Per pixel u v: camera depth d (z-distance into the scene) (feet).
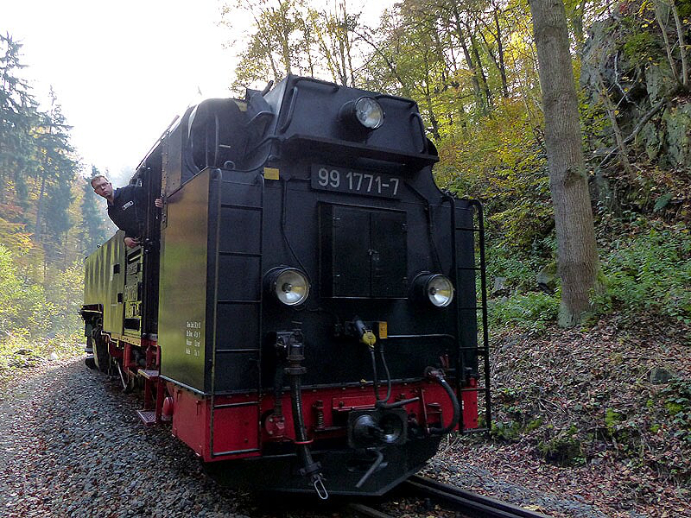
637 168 35.35
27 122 157.07
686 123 33.78
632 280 26.89
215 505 14.10
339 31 64.18
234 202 13.15
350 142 14.20
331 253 13.60
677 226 30.50
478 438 21.54
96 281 38.68
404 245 14.83
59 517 15.08
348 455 13.55
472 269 16.69
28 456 21.42
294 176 14.15
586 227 26.78
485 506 13.84
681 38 34.68
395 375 14.78
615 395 19.74
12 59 167.32
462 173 51.19
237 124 16.08
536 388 22.16
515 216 41.11
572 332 25.55
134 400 29.86
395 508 14.24
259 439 12.57
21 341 75.77
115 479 17.10
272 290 12.70
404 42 63.46
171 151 17.37
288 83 14.84
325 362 13.83
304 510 13.98
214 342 12.08
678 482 15.69
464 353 15.97
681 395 18.35
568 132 27.48
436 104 63.41
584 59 45.27
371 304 14.64
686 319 22.84
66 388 36.35
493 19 59.93
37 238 165.78
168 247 16.51
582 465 17.98
